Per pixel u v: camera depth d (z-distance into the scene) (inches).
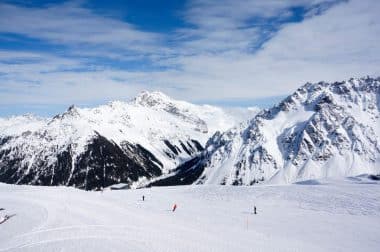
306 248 2351.1
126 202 4124.0
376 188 4534.9
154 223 2795.3
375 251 2356.1
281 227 2989.7
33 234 2322.8
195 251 2122.3
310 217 3427.7
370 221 3243.1
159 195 5014.8
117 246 2139.5
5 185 4847.4
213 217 3341.5
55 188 4744.1
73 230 2426.2
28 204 3216.0
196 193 5128.0
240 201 4399.6
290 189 4877.0
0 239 2224.4
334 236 2716.5
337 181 5723.4
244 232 2728.8
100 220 2731.3
